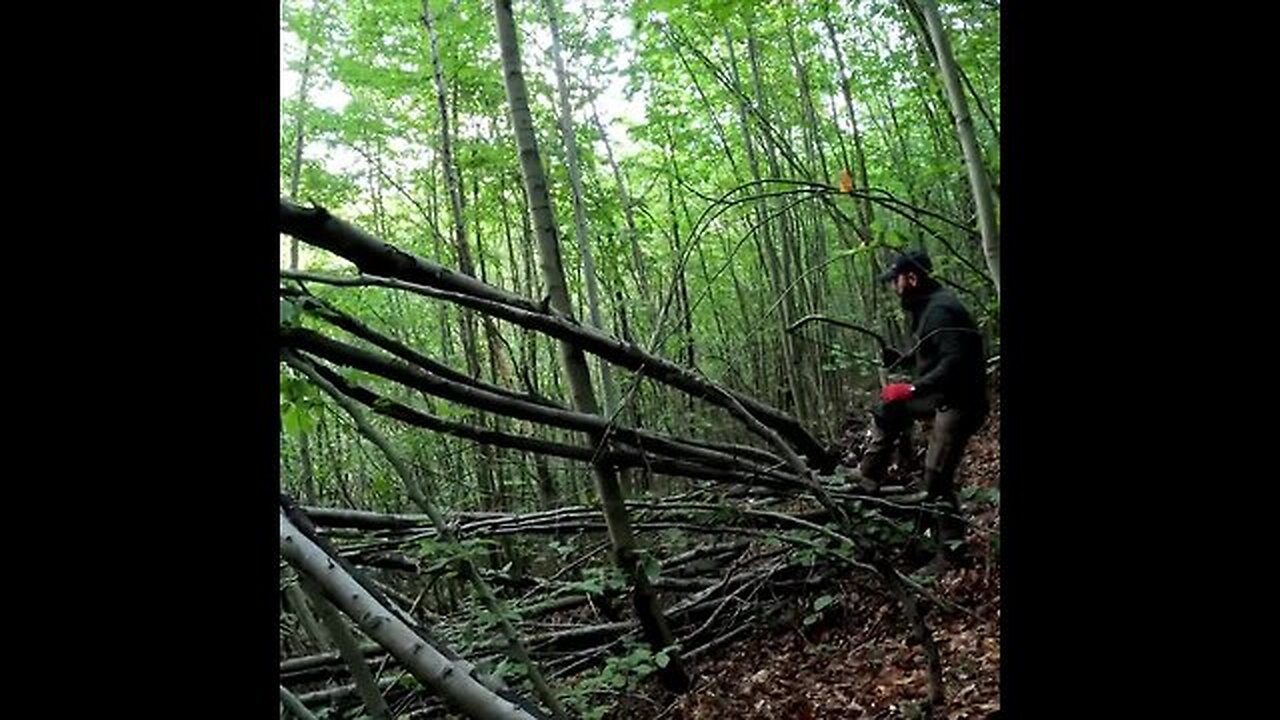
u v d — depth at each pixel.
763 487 5.52
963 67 6.88
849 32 10.97
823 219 12.80
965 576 4.89
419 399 8.65
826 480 5.66
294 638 5.04
